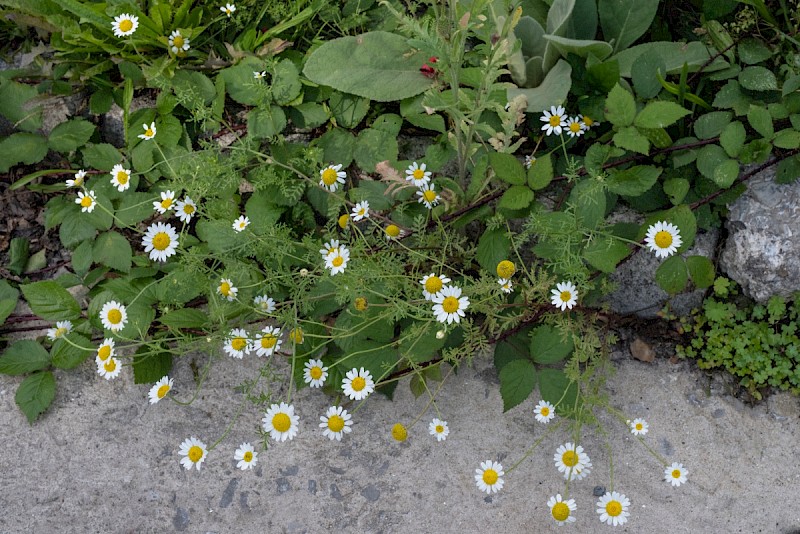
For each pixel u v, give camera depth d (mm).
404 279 816
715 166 815
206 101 917
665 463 772
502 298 810
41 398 834
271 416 755
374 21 972
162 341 833
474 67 891
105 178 910
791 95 826
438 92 865
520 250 873
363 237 815
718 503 787
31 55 977
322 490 807
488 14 884
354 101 916
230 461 823
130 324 833
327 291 837
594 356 797
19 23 950
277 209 870
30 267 911
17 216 931
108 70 953
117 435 835
